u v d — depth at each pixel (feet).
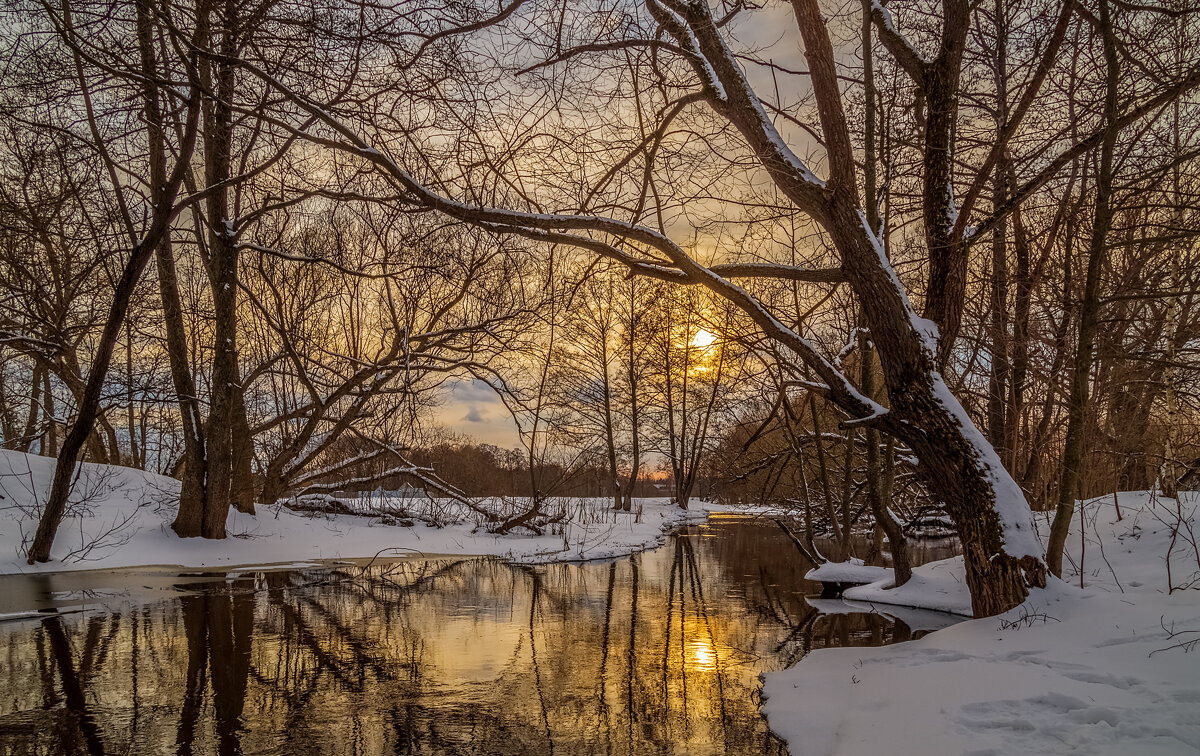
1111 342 37.01
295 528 61.87
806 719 19.74
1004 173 32.50
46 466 53.26
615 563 60.13
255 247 52.13
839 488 77.82
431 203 28.71
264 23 33.14
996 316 41.60
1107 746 13.88
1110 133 27.55
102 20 36.27
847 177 28.78
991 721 15.88
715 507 156.04
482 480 102.94
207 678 24.50
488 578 50.37
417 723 20.45
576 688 24.00
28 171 50.75
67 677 24.27
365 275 49.85
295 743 18.80
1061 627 22.34
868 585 44.11
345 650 28.68
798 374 52.06
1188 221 30.50
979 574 26.14
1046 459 46.42
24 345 52.65
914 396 27.99
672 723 20.65
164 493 57.93
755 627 34.22
